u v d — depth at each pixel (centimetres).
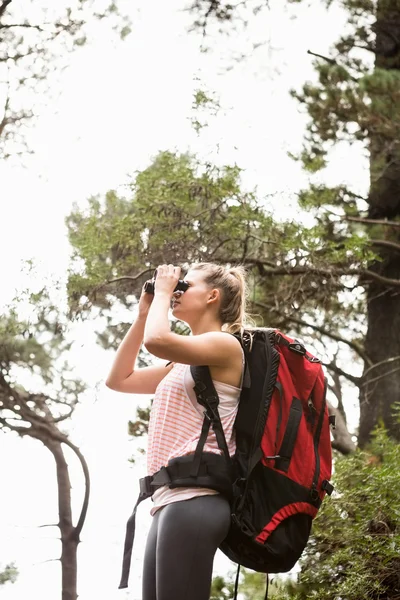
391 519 636
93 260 1145
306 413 371
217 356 365
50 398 1554
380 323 1334
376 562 625
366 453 750
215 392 363
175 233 1109
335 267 1180
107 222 1168
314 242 1105
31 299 1146
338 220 1268
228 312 391
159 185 1104
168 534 345
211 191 1093
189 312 392
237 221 1098
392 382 1298
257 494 357
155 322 364
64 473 1616
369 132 1232
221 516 348
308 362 377
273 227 1118
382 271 1342
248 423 363
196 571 342
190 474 349
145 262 1127
